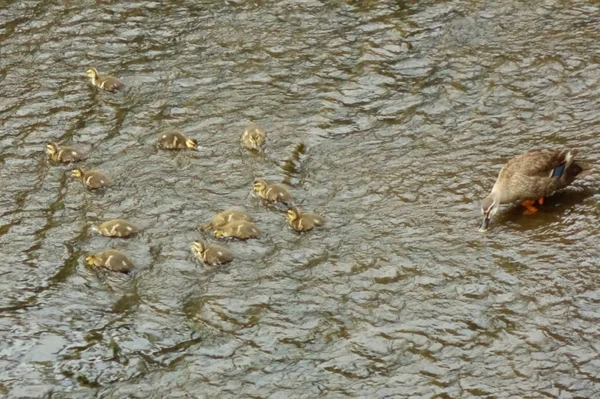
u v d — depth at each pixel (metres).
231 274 13.19
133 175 15.68
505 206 14.22
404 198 14.69
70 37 20.33
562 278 12.61
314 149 16.23
